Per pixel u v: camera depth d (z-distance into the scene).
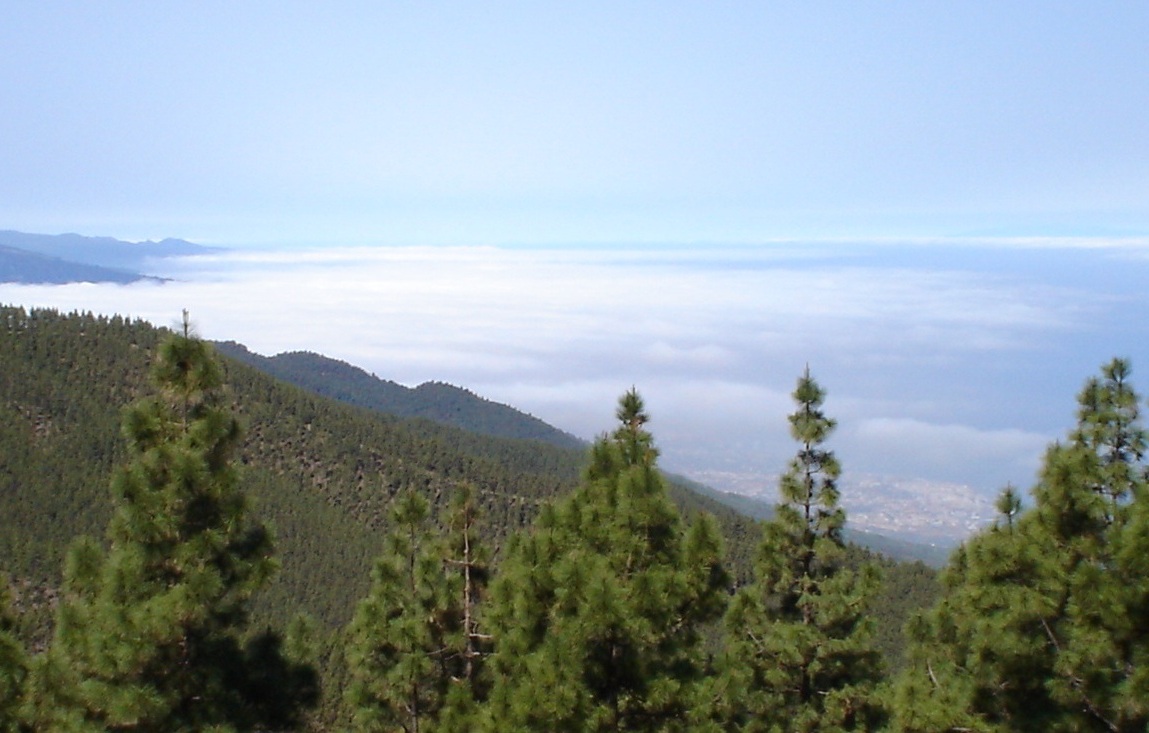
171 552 13.95
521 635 15.66
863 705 19.70
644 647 15.60
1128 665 12.98
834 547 20.56
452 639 18.84
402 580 18.95
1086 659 13.11
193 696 14.20
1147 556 12.28
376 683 18.50
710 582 16.56
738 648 19.55
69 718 12.91
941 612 17.59
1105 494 15.23
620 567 15.86
